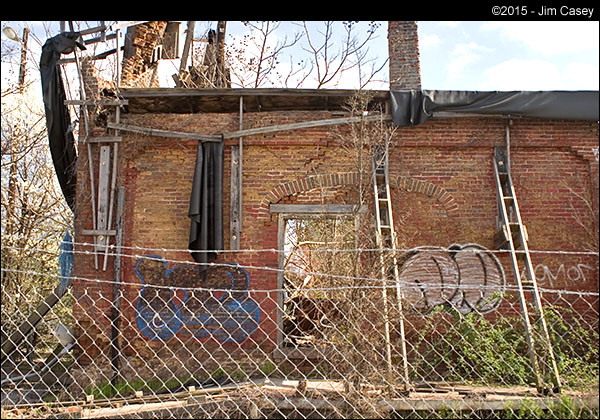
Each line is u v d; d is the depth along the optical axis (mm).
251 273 9016
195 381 7578
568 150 9469
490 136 9430
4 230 12297
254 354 8688
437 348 8219
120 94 9016
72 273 9914
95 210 9250
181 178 9375
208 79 14906
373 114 9414
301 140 9406
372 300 6059
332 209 9234
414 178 9383
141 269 9062
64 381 8305
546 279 9031
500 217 9180
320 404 5523
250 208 9289
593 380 6477
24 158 14117
